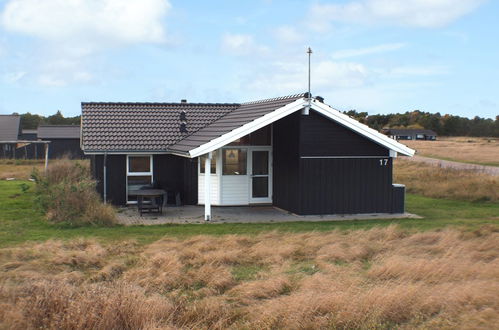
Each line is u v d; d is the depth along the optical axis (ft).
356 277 32.45
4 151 168.04
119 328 24.93
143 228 51.01
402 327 26.04
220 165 65.51
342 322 25.99
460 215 61.26
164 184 66.54
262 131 66.33
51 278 32.22
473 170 105.91
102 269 34.73
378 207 61.16
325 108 57.31
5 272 33.24
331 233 48.06
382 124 433.89
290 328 25.55
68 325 24.36
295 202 59.77
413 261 35.76
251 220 56.29
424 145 272.31
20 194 71.87
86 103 74.08
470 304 28.17
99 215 52.16
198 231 49.70
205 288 31.53
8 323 24.58
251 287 30.96
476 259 38.32
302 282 31.65
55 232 48.24
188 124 71.56
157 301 27.02
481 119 430.20
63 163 77.00
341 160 59.77
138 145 64.80
